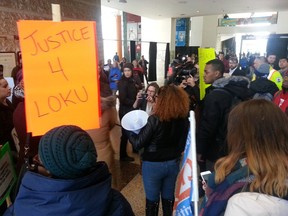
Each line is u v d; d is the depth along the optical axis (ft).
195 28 62.23
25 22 3.04
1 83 5.59
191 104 8.45
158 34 45.24
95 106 3.40
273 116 2.56
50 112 3.23
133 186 9.12
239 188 2.44
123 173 10.09
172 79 12.46
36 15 7.48
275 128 2.50
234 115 2.80
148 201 6.19
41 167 2.45
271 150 2.43
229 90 6.10
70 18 8.70
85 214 2.16
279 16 63.16
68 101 3.29
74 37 3.24
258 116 2.58
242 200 2.19
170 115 5.58
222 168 2.67
